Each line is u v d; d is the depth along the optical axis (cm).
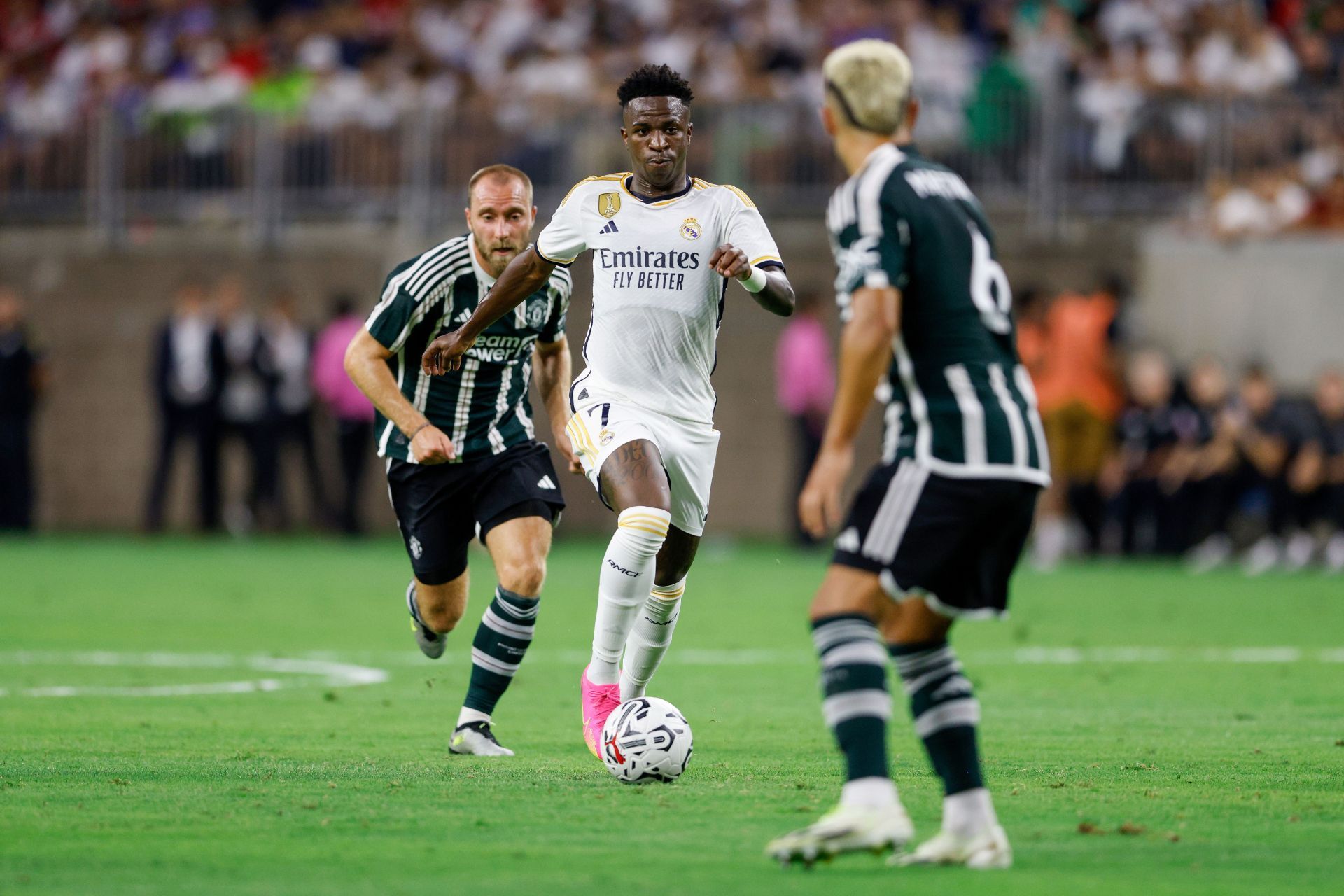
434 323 2295
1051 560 6431
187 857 1542
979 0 7512
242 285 7856
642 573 2119
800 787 1962
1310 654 3697
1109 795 1923
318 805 1822
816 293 7112
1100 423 6456
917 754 2250
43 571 5684
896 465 1498
